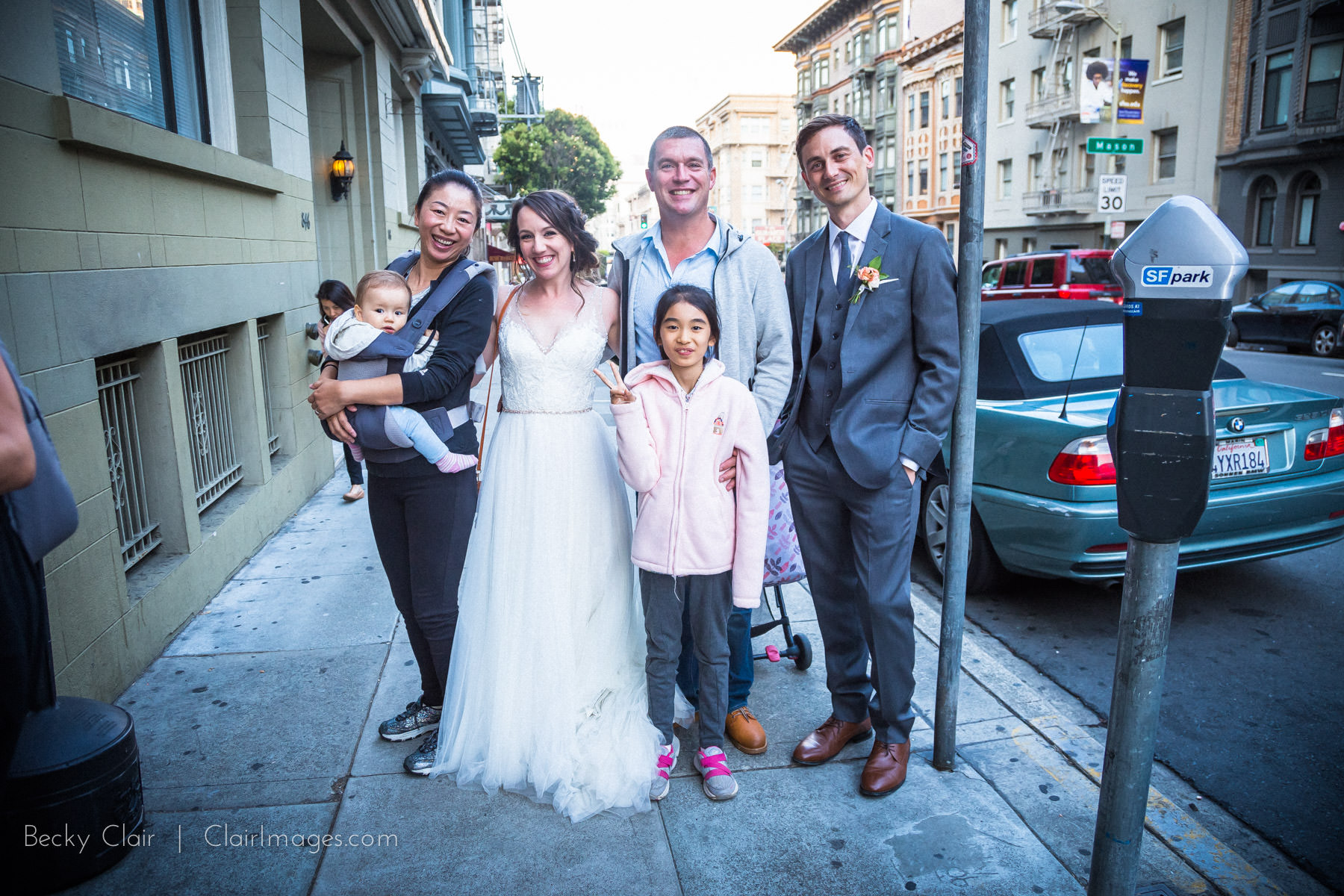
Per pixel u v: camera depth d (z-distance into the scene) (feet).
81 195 10.55
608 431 9.74
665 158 8.73
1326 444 13.75
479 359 9.89
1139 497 5.46
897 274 8.65
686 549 8.54
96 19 12.91
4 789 5.32
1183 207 5.09
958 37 115.55
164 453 13.16
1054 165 96.48
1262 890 7.64
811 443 9.18
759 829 8.30
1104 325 15.70
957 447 8.67
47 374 9.69
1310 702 11.62
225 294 15.52
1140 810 5.89
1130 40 84.28
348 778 9.13
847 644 9.53
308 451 21.15
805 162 8.87
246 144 18.71
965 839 8.13
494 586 9.07
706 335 8.34
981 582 15.21
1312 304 53.36
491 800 8.75
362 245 34.24
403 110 44.78
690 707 10.25
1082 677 12.52
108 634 10.72
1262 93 70.74
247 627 13.10
